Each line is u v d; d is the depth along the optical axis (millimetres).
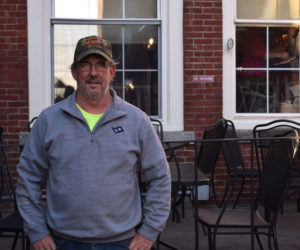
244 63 6301
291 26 6367
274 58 6352
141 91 6195
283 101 6375
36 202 2605
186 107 6074
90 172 2473
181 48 6090
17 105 5891
